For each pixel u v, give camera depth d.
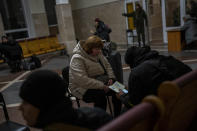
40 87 0.90
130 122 0.72
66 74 2.80
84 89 2.51
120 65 3.40
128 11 10.16
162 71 1.55
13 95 4.63
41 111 0.93
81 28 13.56
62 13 10.12
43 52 9.23
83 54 2.49
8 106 3.98
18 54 7.24
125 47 9.68
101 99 2.57
